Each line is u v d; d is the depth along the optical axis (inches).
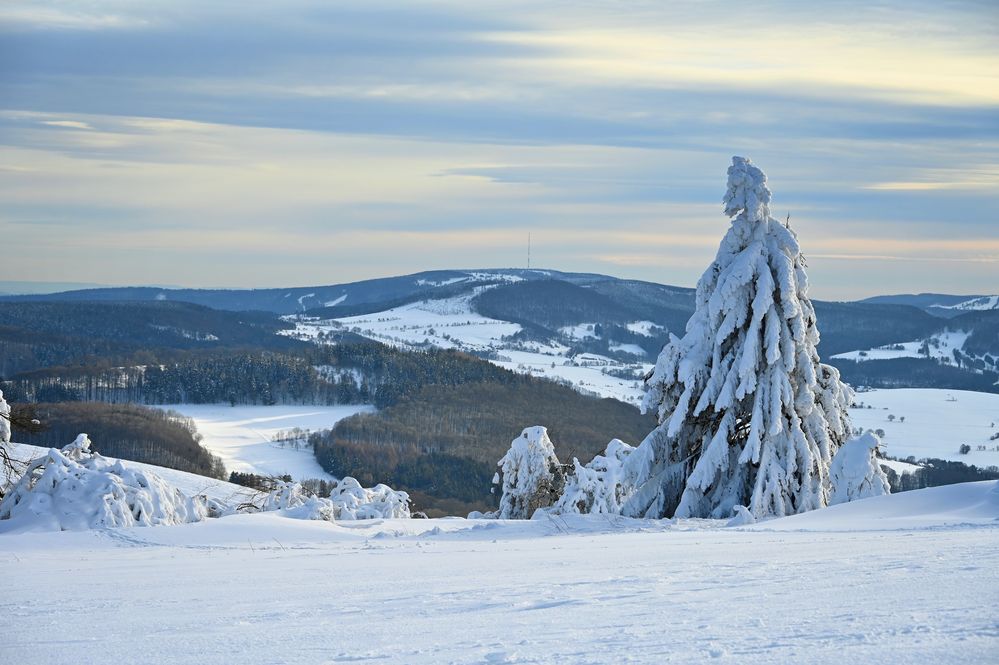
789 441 1183.6
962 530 613.0
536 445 1732.3
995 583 294.4
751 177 1197.1
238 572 517.0
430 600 341.4
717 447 1182.9
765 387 1181.7
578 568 446.0
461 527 994.7
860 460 1147.3
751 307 1194.0
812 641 211.9
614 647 222.7
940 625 222.4
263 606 350.3
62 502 977.5
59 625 323.6
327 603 350.0
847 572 350.6
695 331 1238.3
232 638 273.3
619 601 307.7
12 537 862.5
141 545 822.5
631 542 660.1
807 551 472.4
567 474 1617.9
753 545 553.3
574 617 277.6
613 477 1505.9
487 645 237.8
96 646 270.5
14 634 305.6
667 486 1248.8
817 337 1212.5
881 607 256.5
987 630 212.8
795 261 1207.6
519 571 445.7
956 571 332.5
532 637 245.8
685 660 200.2
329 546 770.2
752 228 1207.6
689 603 292.7
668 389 1261.1
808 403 1190.9
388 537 893.8
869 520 789.9
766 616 254.5
